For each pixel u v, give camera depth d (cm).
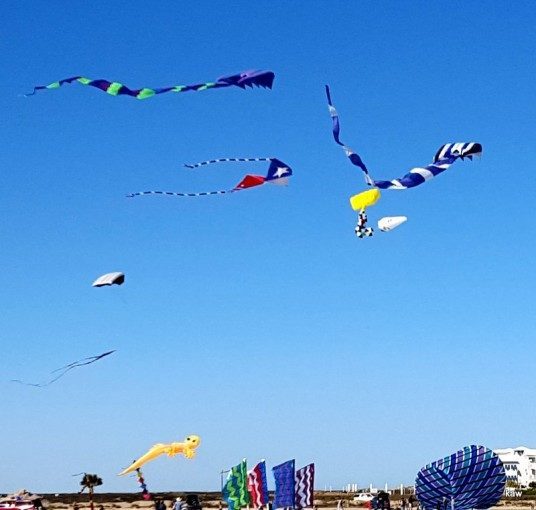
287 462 6184
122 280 3152
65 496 16862
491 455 5197
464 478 5209
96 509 11088
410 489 13462
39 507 7425
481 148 2839
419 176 2805
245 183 2656
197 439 6159
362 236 3141
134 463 6119
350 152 2655
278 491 6188
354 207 3134
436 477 5253
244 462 6406
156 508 6544
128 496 16800
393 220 3097
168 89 2195
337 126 2614
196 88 2188
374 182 2780
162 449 6088
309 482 6216
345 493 16462
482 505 5375
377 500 7931
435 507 5409
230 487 6331
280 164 2647
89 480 7650
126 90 2194
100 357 3422
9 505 7188
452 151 2834
